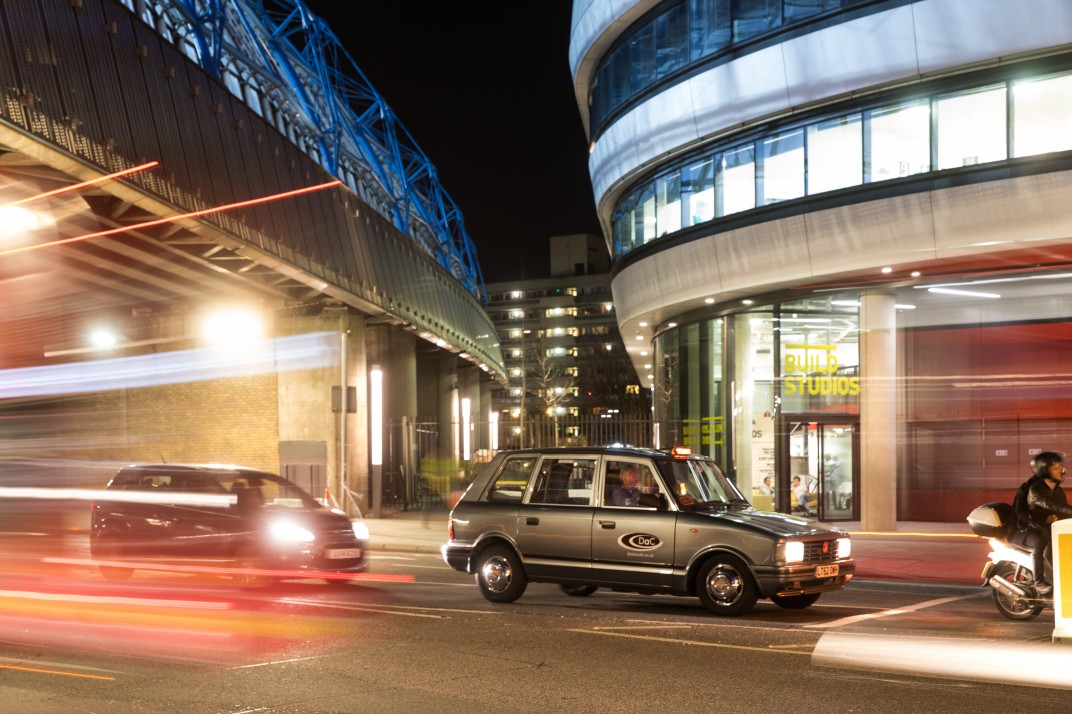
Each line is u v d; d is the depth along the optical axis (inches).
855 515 1045.2
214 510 563.2
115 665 335.3
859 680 312.8
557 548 483.8
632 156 1151.0
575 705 280.7
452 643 378.6
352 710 275.0
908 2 865.5
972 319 1011.9
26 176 680.4
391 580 601.9
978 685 305.3
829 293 1022.4
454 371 2165.4
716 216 1040.8
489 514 504.7
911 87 880.9
